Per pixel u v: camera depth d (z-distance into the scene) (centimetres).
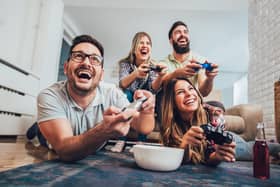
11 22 251
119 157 109
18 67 220
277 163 110
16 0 258
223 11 340
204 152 91
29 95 243
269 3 211
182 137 92
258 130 80
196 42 461
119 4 313
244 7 306
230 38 437
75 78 97
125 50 514
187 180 67
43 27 283
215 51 506
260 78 225
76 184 58
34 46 280
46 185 56
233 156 84
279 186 65
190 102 94
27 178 63
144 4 310
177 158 79
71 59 98
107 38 457
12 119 213
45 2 287
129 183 61
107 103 111
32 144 174
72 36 416
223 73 646
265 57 216
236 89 662
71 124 99
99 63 101
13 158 106
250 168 92
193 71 106
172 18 371
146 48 164
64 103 98
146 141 129
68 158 84
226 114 197
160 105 102
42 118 89
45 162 88
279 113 121
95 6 321
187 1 298
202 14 353
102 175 69
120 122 69
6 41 243
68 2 313
